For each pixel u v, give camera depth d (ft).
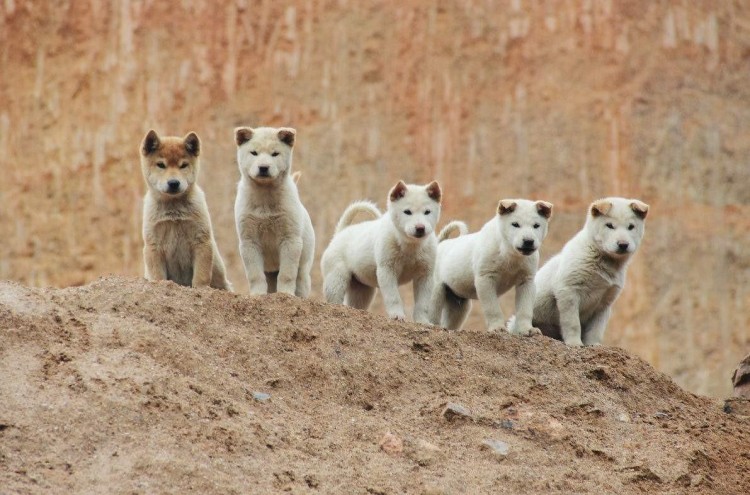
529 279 46.91
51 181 123.13
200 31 126.31
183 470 31.76
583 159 120.98
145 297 40.16
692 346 115.75
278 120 123.44
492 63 124.16
